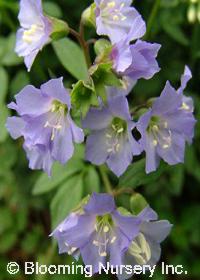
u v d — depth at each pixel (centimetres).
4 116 17
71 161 17
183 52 22
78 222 13
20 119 14
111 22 14
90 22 14
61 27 14
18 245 24
